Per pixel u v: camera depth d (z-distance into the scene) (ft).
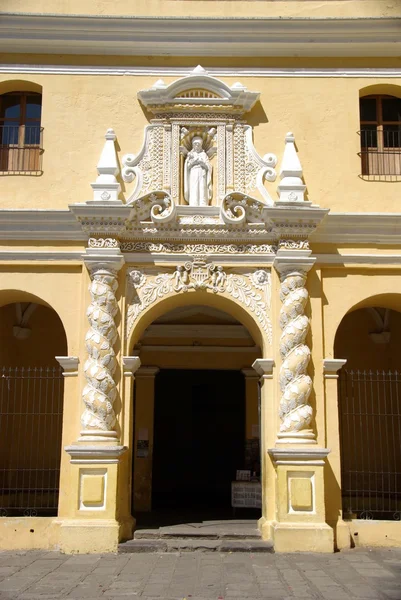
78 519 35.73
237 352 54.13
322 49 42.73
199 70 41.50
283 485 36.09
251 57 42.80
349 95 42.50
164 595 26.94
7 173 41.19
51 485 47.39
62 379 49.11
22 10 43.57
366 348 50.70
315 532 35.45
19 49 42.47
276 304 38.88
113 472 36.11
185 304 41.65
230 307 40.68
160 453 64.39
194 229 39.47
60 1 43.68
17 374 49.03
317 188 41.11
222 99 41.29
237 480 48.49
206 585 28.48
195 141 41.37
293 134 41.83
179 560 33.45
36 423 48.32
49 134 41.57
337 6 44.01
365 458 48.21
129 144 41.57
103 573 30.68
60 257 39.45
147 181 40.91
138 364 39.19
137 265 39.47
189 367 53.83
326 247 40.04
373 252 40.09
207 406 65.16
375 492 47.57
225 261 39.52
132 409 38.86
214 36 42.24
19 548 36.32
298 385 37.14
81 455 36.11
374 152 42.63
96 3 43.60
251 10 43.86
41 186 40.96
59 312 39.06
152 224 39.45
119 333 38.58
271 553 35.14
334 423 38.17
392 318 49.26
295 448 36.29
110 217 38.47
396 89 43.16
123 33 42.11
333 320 39.37
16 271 39.52
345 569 31.55
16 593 27.20
